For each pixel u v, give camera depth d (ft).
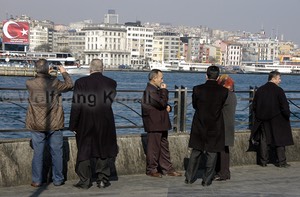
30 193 38.78
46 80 40.27
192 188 41.78
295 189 41.73
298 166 53.31
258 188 42.01
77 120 40.55
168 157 47.21
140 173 47.60
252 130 53.01
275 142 51.39
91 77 40.65
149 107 45.73
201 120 43.06
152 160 46.19
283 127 51.78
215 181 45.03
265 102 51.44
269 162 55.36
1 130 42.32
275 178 46.44
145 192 39.86
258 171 50.08
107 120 40.70
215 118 42.83
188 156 50.60
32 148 42.57
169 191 40.34
